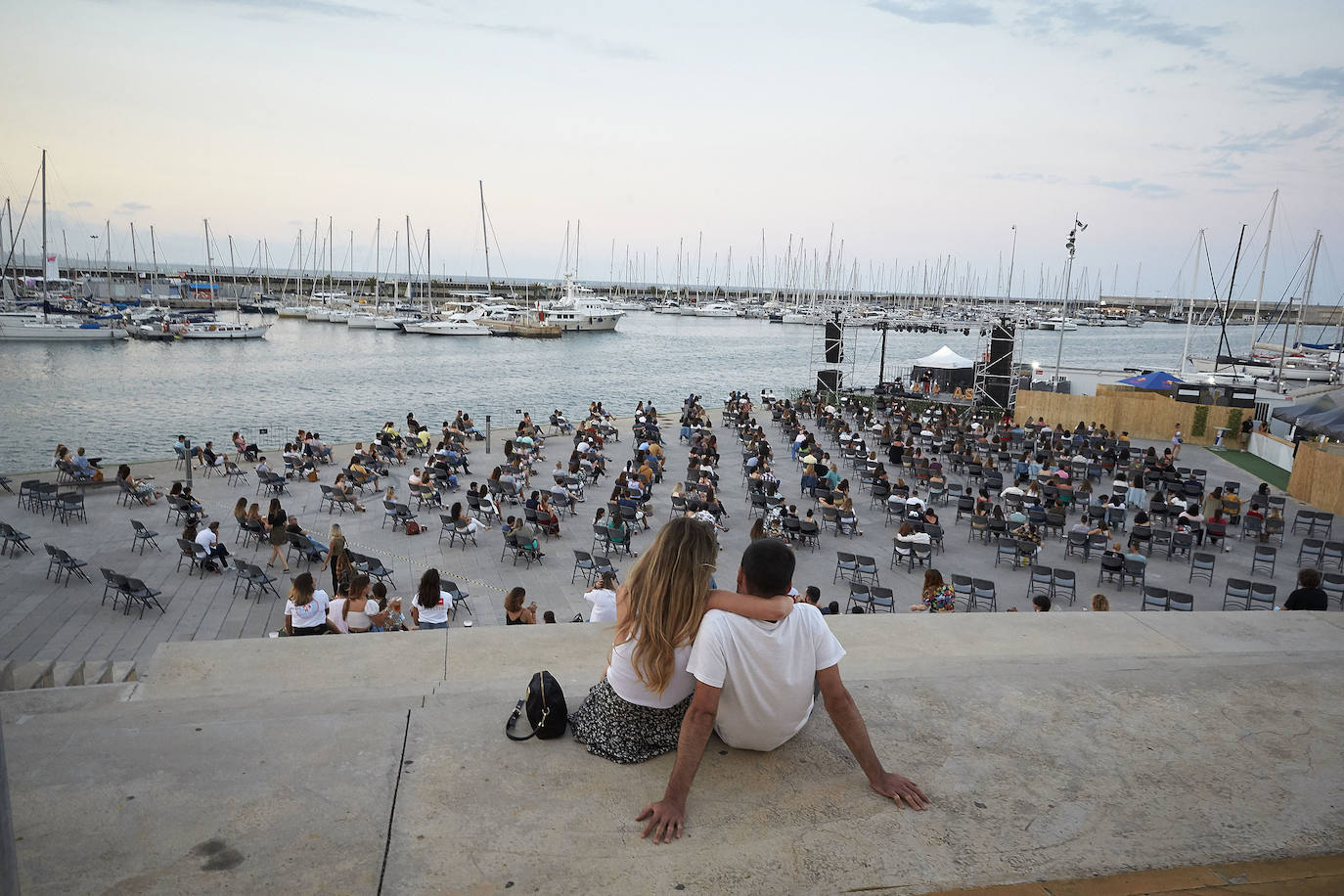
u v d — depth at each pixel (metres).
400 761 2.75
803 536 18.81
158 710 3.26
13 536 15.51
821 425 34.16
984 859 2.36
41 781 2.57
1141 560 15.45
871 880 2.24
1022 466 24.06
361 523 19.02
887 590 13.73
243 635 12.48
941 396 39.09
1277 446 28.28
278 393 50.56
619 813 2.50
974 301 199.00
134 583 12.95
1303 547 17.09
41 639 12.12
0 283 91.38
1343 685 3.67
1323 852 2.45
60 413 41.50
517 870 2.23
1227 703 3.44
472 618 13.64
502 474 22.53
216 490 21.47
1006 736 3.10
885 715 3.23
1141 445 31.28
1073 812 2.61
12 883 1.67
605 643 4.66
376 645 4.60
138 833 2.32
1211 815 2.62
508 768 2.73
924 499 22.59
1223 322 57.25
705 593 2.69
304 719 3.03
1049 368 47.06
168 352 74.25
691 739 2.53
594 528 17.02
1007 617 5.20
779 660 2.62
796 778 2.73
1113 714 3.31
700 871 2.25
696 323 154.50
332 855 2.26
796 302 153.25
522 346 93.44
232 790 2.55
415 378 60.84
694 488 22.08
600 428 30.28
